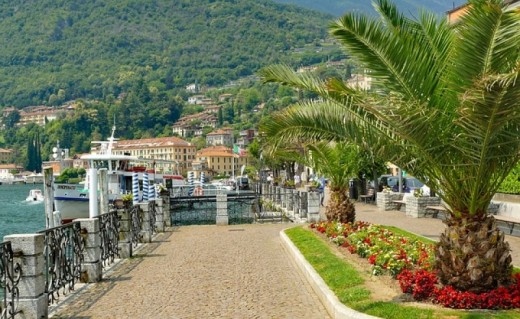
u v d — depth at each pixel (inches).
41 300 377.7
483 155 339.3
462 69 316.5
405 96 350.3
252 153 3659.0
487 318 317.4
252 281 516.1
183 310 413.1
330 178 875.4
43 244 390.0
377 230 697.0
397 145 378.9
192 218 1644.9
